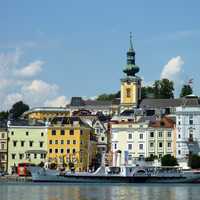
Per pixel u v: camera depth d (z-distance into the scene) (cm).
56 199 18275
